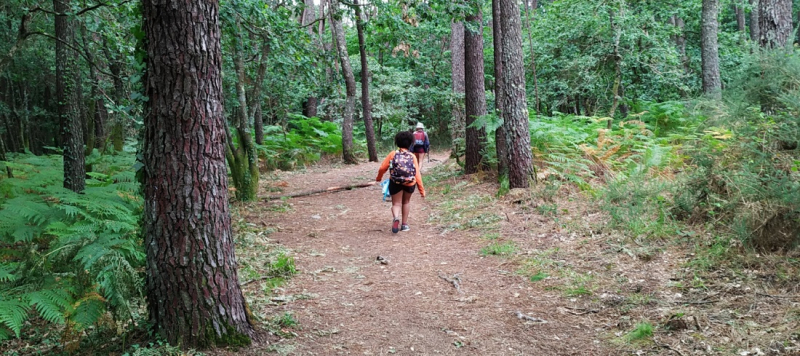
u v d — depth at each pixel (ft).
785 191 14.88
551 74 57.72
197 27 10.96
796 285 12.96
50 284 12.59
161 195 11.10
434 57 81.66
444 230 24.84
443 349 12.47
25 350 12.68
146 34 11.03
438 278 18.06
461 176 38.09
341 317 14.49
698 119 28.04
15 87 69.56
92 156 39.86
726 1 66.69
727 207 17.51
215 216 11.57
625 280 15.69
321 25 71.92
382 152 71.15
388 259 20.67
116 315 12.16
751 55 18.88
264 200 34.40
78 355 11.91
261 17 29.30
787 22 26.99
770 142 17.44
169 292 11.31
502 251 20.18
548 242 20.53
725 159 19.12
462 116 51.29
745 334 11.19
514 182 29.14
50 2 35.78
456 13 31.53
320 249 22.36
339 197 36.35
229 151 33.42
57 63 23.97
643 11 50.65
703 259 15.67
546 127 34.14
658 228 18.78
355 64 80.74
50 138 78.23
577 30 51.62
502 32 29.07
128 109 12.54
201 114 11.14
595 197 24.95
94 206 16.34
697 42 65.16
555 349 12.16
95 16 26.96
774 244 14.99
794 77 17.38
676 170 26.18
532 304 15.06
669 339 11.71
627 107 56.44
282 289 16.84
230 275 11.93
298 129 70.54
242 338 11.89
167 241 11.20
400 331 13.56
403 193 25.40
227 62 41.34
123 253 13.34
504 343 12.68
